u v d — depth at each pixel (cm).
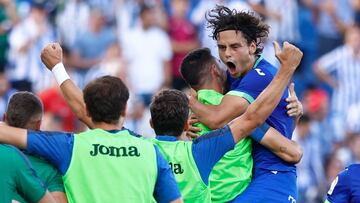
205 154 1997
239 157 2130
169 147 2014
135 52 4925
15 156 1869
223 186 2120
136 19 4978
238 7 4938
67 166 1888
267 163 2153
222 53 2170
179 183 1995
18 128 1902
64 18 4928
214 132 2008
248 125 1984
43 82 4812
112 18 4975
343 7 5381
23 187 1869
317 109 5016
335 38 5288
